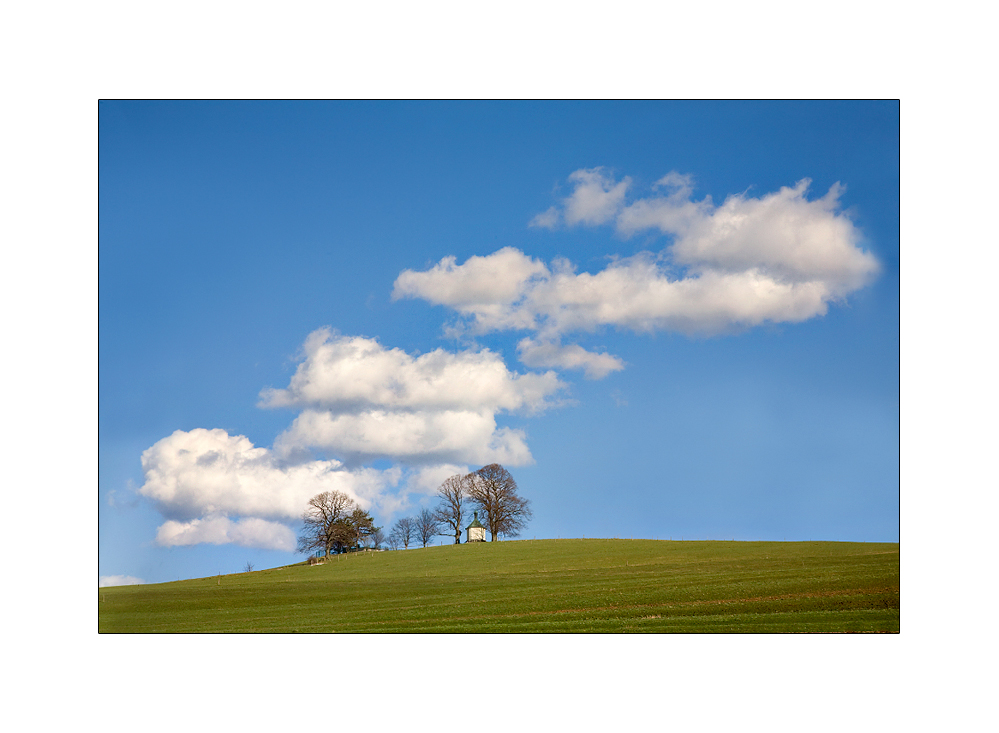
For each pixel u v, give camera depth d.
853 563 51.44
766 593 42.66
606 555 69.06
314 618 43.06
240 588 56.06
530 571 61.56
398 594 51.12
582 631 37.03
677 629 36.94
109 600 50.38
